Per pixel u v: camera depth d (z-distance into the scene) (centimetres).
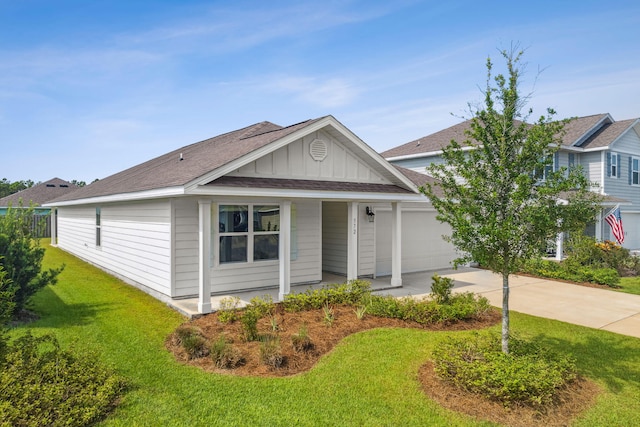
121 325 781
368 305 860
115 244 1327
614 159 2217
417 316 808
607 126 2327
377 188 1128
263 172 964
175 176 935
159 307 917
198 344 624
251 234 1071
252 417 455
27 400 437
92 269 1470
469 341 623
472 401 490
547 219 514
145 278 1098
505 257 554
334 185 1048
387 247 1394
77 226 1855
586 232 2172
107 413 459
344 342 689
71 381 487
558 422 452
